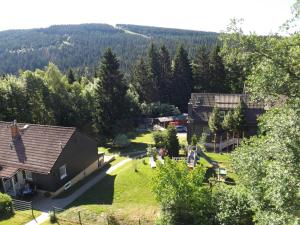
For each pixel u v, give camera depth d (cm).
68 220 2245
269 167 1380
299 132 1269
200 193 1908
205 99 5525
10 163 3284
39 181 3203
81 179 3669
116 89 6188
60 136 3459
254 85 1662
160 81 8419
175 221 1873
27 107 5478
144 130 6819
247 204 1755
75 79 9525
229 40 1602
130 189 3086
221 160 3662
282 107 1559
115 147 5378
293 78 1537
